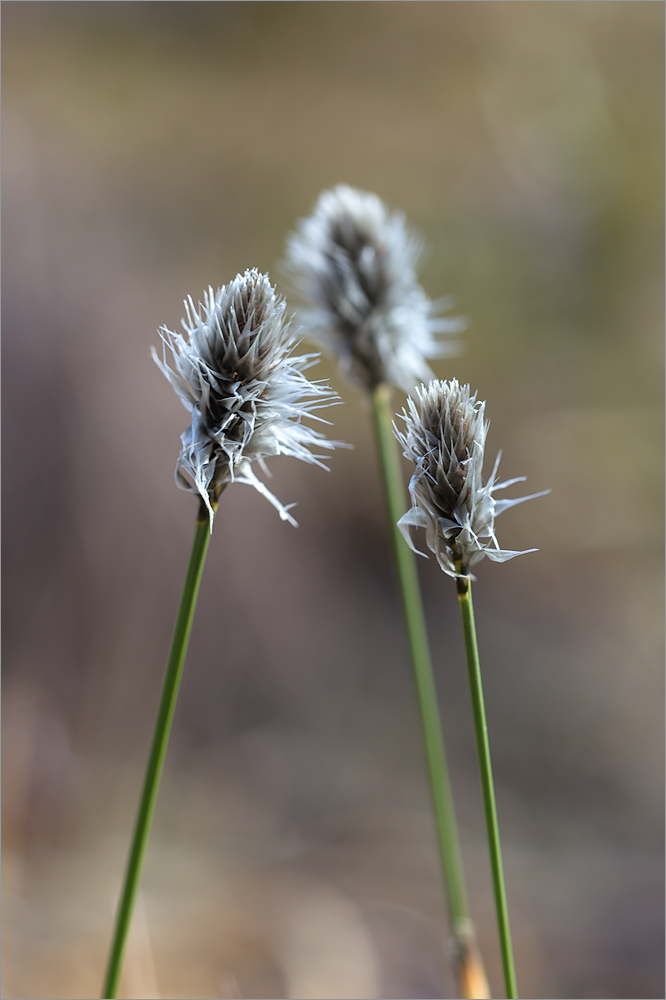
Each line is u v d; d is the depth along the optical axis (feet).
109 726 2.09
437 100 3.65
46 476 2.19
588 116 3.34
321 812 2.04
